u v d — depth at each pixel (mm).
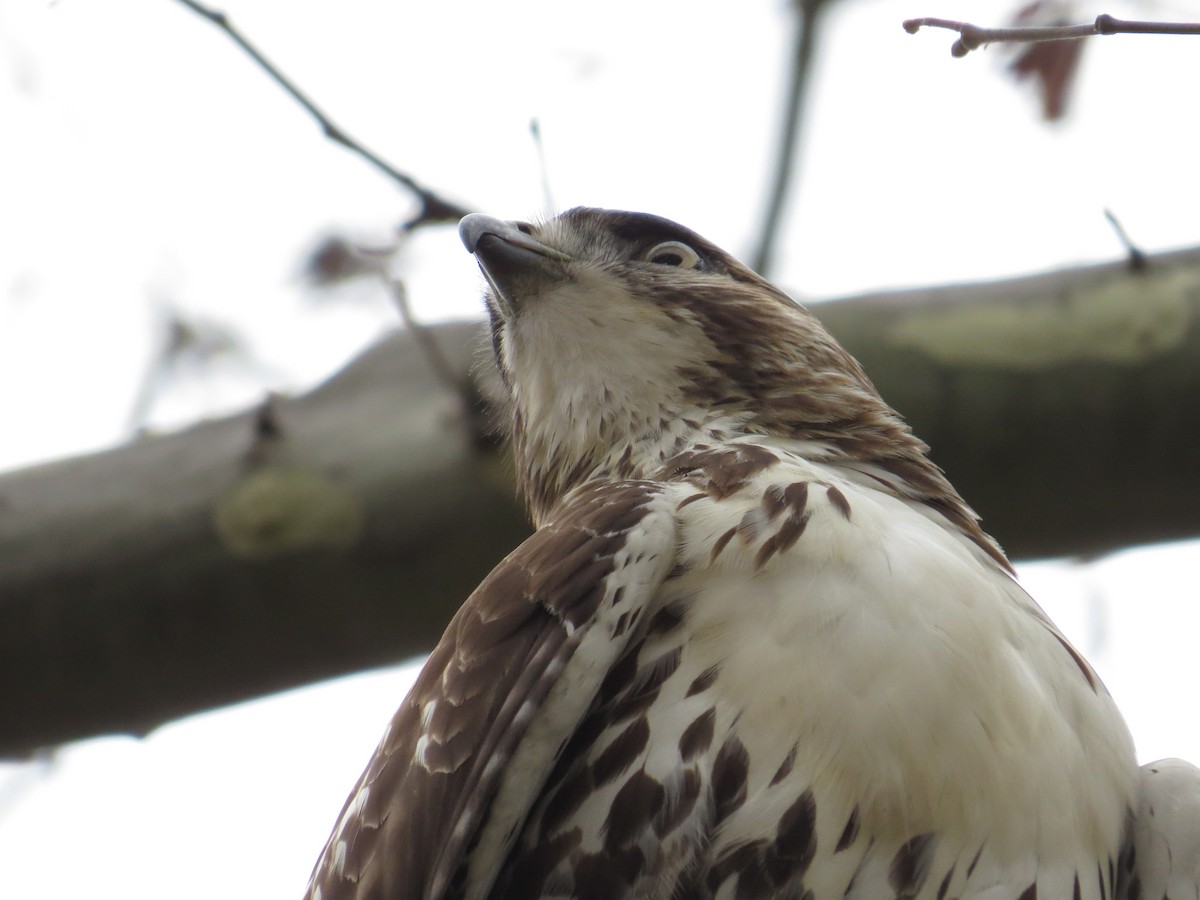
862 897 6496
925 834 6520
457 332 10906
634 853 6699
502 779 6695
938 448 10344
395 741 6926
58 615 10039
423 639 10344
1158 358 10211
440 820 6605
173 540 10070
